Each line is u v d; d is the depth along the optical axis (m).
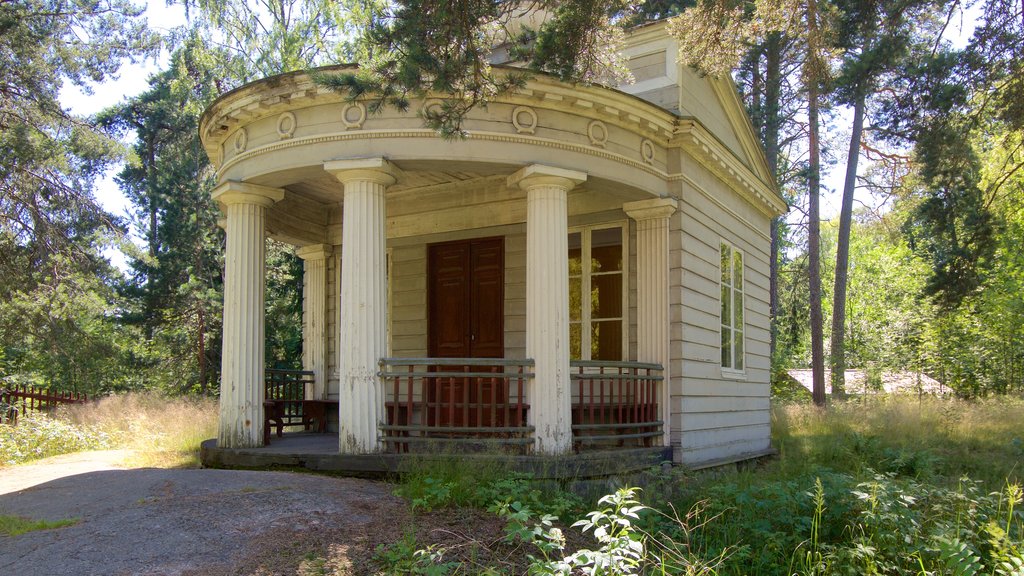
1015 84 13.72
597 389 10.52
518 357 11.26
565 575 4.55
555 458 8.09
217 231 28.09
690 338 10.39
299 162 8.82
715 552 6.41
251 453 8.81
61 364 26.09
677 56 10.58
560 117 8.92
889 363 31.19
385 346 8.58
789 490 7.31
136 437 13.77
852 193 25.64
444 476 7.15
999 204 20.62
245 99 8.96
